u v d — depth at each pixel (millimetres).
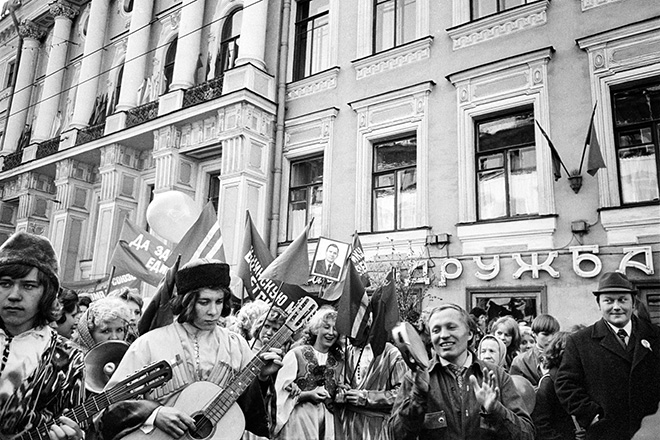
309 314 3713
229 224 10242
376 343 3846
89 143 14078
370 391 3502
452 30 8891
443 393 2326
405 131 9156
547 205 7328
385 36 10039
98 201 14883
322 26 11133
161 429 2111
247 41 11188
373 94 9766
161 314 2801
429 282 8141
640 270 6469
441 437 2236
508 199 7895
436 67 9039
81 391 2061
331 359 3752
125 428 2066
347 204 9648
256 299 4934
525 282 7281
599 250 6789
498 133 8219
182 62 12430
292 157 10797
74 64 16984
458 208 8227
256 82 10883
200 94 11688
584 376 2971
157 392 2256
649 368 2887
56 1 17375
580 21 7633
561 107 7527
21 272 1902
